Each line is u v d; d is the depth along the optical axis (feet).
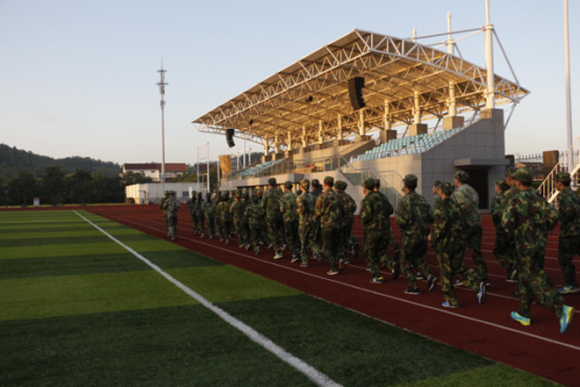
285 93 120.78
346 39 83.82
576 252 23.34
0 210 187.73
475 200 25.09
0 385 12.71
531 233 17.22
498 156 91.30
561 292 23.52
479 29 93.66
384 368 13.57
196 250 44.50
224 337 16.71
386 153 102.22
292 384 12.51
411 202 23.36
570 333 16.81
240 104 138.72
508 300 22.31
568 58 82.79
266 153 194.49
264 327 17.92
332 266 29.89
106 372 13.57
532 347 15.31
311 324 18.29
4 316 20.20
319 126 164.04
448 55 89.81
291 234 36.65
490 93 93.81
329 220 29.32
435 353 14.82
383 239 26.66
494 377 12.82
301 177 119.24
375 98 122.72
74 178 311.88
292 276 29.60
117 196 312.91
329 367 13.70
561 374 13.00
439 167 86.94
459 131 88.63
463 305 21.36
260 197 45.93
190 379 12.96
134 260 37.83
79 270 32.94
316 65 98.94
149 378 13.08
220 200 50.83
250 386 12.43
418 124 110.11
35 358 14.83
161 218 108.17
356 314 19.81
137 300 23.03
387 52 81.92
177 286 26.50
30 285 27.43
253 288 25.76
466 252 40.01
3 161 627.87
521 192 17.63
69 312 20.79
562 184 23.12
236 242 51.29
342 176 104.22
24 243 52.90
